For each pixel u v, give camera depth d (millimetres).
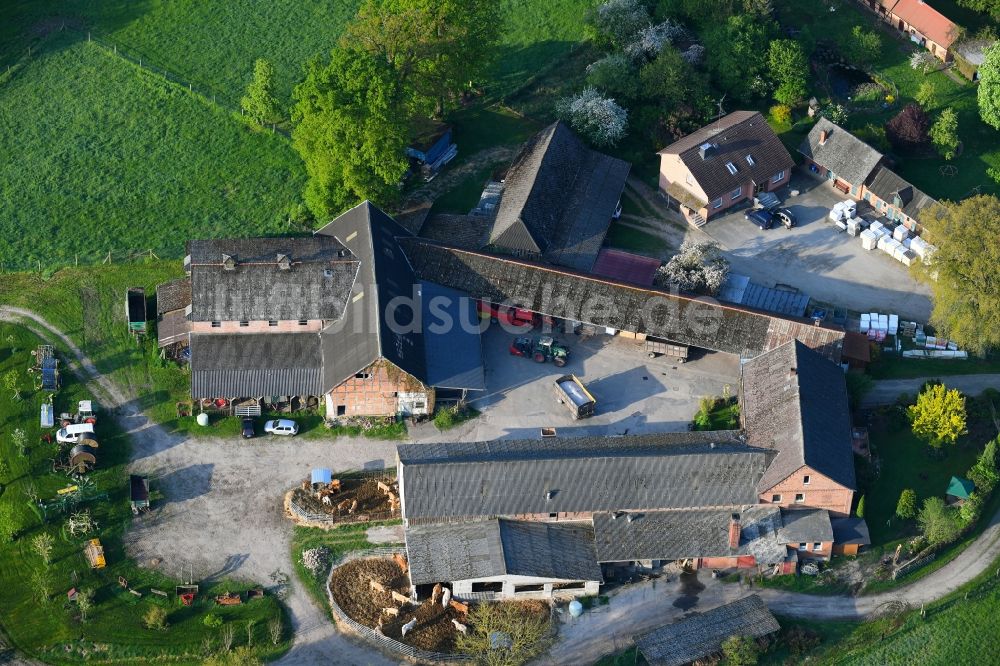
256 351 151625
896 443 146625
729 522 135875
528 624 128625
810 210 175375
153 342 158250
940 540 136125
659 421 149750
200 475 144625
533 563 132000
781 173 176500
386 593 133250
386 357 143625
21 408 150875
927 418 144375
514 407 151250
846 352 152625
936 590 134250
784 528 135500
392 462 145750
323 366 150250
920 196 169375
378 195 167125
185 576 135375
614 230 172250
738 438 141875
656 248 170000
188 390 153250
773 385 143500
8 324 160625
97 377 154875
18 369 155375
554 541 134750
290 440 148125
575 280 157750
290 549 137875
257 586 134750
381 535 138625
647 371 155375
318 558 136250
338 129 163125
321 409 150750
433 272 160375
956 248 149875
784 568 135250
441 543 133750
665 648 126688
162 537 138875
